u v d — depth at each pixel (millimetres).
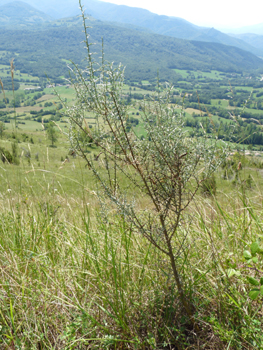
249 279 1417
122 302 1755
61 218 2928
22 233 2559
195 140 1551
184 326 1746
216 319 1642
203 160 1561
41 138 41656
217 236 2240
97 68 1465
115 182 1744
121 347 1600
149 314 1783
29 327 1613
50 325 1716
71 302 1825
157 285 1899
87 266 2102
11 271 2074
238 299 1697
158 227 1667
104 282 1880
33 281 1992
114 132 1529
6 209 3078
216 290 1758
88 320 1670
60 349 1574
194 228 2381
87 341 1618
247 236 2193
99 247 2242
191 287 1829
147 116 1500
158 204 1603
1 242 2432
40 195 3160
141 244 2369
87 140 1631
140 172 1550
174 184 1566
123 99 1490
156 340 1649
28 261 2107
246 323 1525
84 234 2486
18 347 1457
